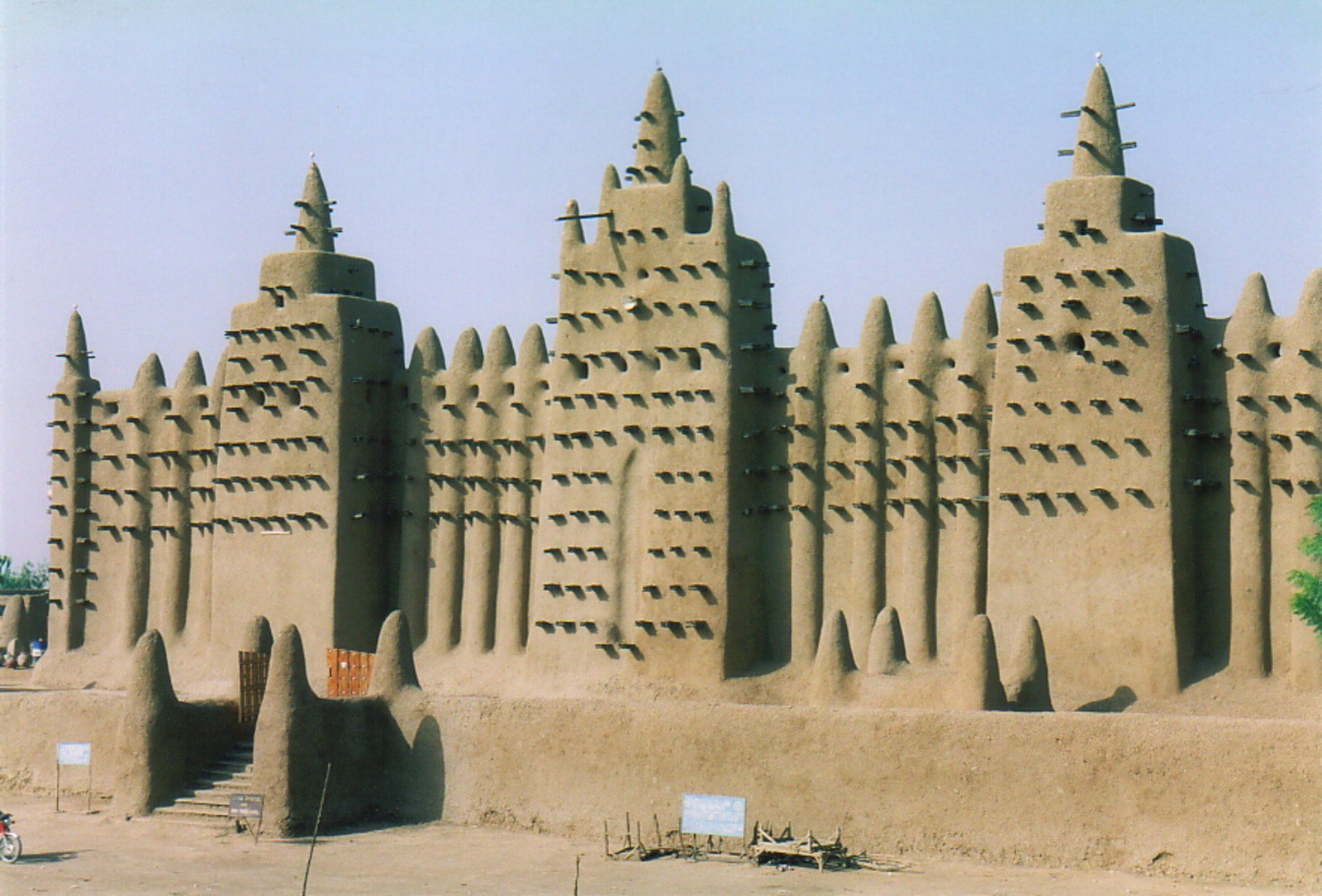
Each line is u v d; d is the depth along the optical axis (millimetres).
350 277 43438
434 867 30000
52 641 46781
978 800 29297
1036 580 33938
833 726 30688
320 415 42219
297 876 29406
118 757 34938
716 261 37969
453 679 40781
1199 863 27500
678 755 31828
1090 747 28594
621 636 38406
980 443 35625
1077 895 26609
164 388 46219
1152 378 33344
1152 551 33000
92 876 29547
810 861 29484
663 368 38281
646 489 38375
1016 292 34750
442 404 42344
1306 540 29922
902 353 36812
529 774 33344
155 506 45969
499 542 41375
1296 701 31875
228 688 41875
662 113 39844
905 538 36312
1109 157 34594
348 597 41812
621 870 29406
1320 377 32500
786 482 37875
